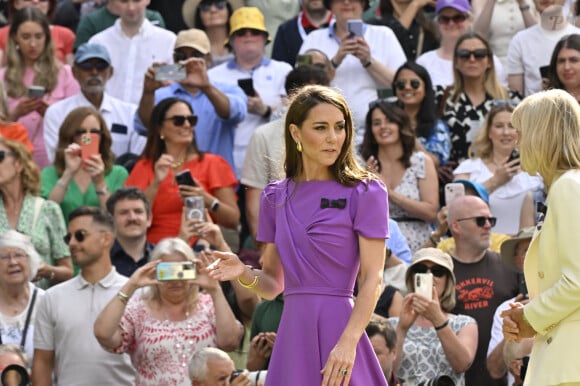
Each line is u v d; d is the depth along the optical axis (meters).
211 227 28.52
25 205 30.78
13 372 24.19
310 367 17.28
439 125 35.25
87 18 40.94
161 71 34.62
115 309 25.42
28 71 37.38
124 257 30.00
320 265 17.36
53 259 30.91
